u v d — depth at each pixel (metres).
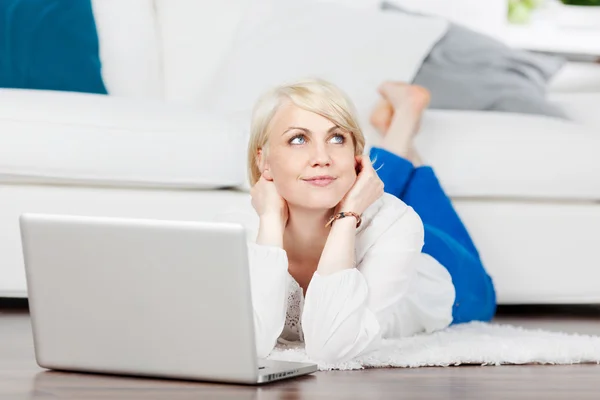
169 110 2.72
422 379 1.68
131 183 2.65
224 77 3.33
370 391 1.54
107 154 2.60
